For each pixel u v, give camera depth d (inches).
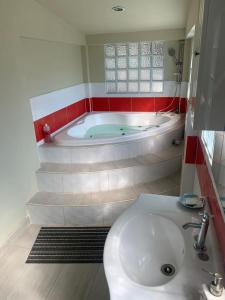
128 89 167.2
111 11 110.1
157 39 147.6
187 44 147.1
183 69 153.6
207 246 45.4
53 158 116.7
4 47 85.4
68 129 137.5
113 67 163.3
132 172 112.3
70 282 76.6
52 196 107.3
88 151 115.0
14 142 93.4
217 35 38.3
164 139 131.3
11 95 90.7
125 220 52.8
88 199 104.1
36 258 86.0
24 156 100.3
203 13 37.7
